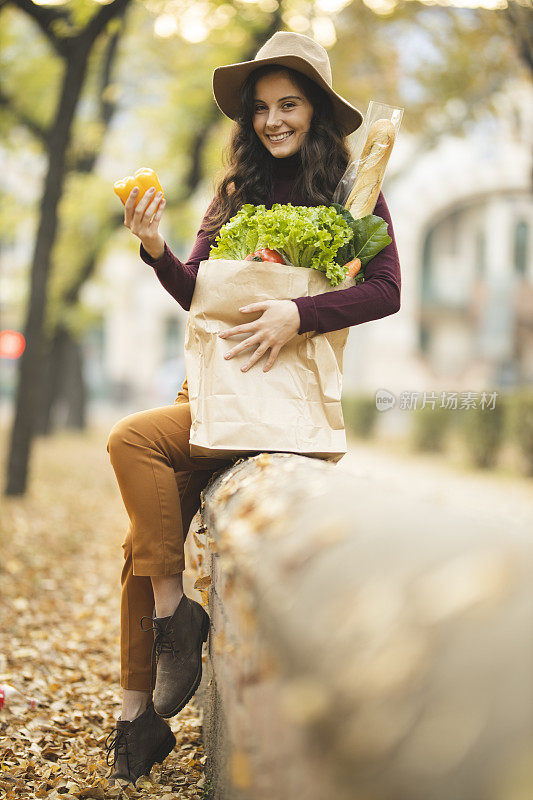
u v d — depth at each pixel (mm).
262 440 2557
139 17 15836
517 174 33000
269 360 2613
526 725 766
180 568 2781
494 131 15688
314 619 1111
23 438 11070
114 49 16797
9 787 2949
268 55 3014
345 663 982
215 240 3039
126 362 42375
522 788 735
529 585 898
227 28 11797
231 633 2029
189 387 2703
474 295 37062
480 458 16672
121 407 42156
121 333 42156
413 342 34531
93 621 5688
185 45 14391
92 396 42500
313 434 2609
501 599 899
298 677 1106
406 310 34438
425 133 16375
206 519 2637
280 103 3014
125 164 17719
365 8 13195
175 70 15867
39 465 15508
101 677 4441
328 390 2676
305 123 3039
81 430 24406
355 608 1043
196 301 2721
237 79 3109
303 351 2672
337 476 1867
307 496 1655
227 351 2635
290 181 3125
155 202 2662
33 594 6320
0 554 7574
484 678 824
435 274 38312
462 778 780
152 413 2842
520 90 13992
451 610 922
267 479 2051
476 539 1088
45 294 10992
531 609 858
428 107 15078
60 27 10336
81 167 17891
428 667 880
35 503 10891
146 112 15766
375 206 3102
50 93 16172
